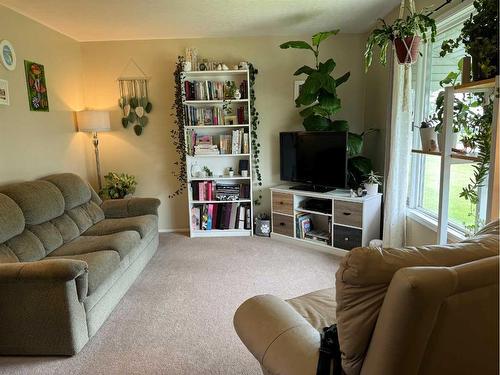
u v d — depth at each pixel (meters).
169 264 3.55
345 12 3.56
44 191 3.00
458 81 2.55
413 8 2.41
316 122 3.93
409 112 3.08
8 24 3.14
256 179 4.67
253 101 4.45
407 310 0.88
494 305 0.99
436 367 1.02
